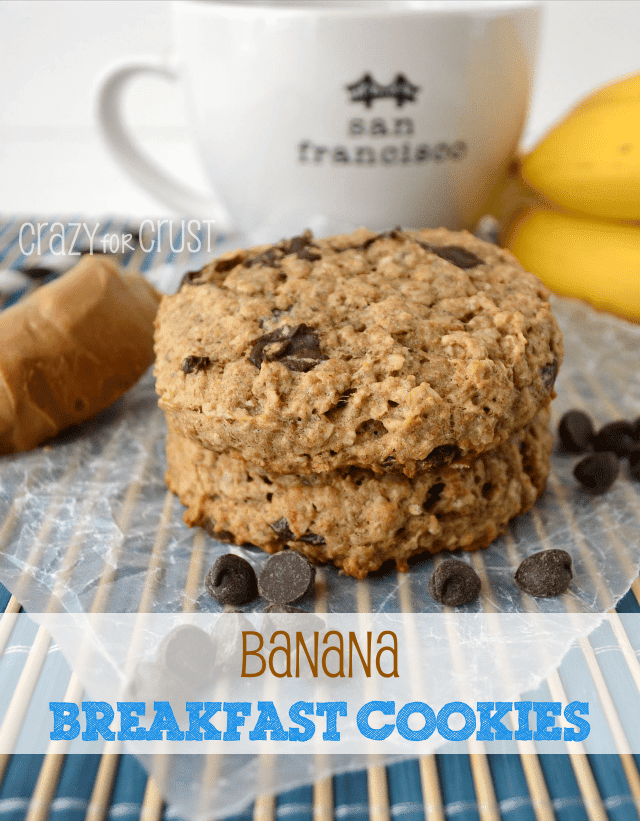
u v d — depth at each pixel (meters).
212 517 0.23
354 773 0.18
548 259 0.33
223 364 0.22
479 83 0.31
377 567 0.22
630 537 0.23
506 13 0.30
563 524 0.24
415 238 0.25
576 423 0.26
